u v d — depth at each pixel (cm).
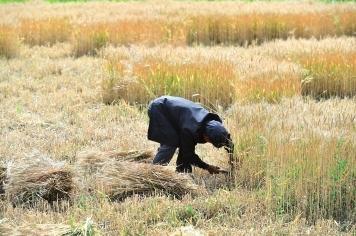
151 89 2041
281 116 1465
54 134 1702
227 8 3966
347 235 1068
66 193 1238
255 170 1315
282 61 2277
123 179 1261
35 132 1731
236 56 2344
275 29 3259
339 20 3303
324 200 1185
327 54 2270
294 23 3275
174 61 2148
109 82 2097
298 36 3288
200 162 1305
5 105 2008
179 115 1304
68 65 2625
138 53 2342
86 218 1114
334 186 1177
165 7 4238
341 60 2178
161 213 1148
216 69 2058
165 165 1330
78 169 1358
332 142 1233
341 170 1186
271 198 1199
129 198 1216
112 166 1289
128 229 1077
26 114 1886
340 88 2161
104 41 2992
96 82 2289
